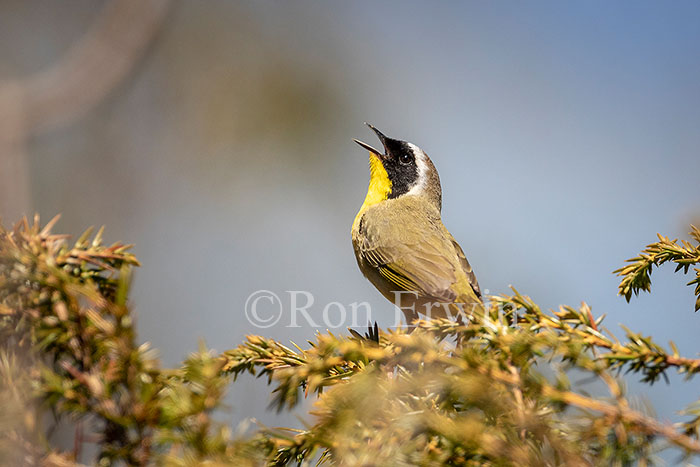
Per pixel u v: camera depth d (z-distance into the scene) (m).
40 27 16.91
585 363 4.31
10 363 4.16
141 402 3.86
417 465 4.20
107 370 3.98
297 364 6.20
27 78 15.29
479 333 5.08
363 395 4.42
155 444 3.91
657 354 4.98
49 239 4.68
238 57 15.91
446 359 4.90
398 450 4.23
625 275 7.04
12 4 16.70
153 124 15.75
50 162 15.05
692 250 6.82
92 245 4.76
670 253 6.86
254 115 15.77
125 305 4.01
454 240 11.34
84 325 4.05
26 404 3.98
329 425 4.42
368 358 5.36
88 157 15.38
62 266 4.66
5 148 12.91
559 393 4.20
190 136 15.77
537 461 4.04
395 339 5.01
